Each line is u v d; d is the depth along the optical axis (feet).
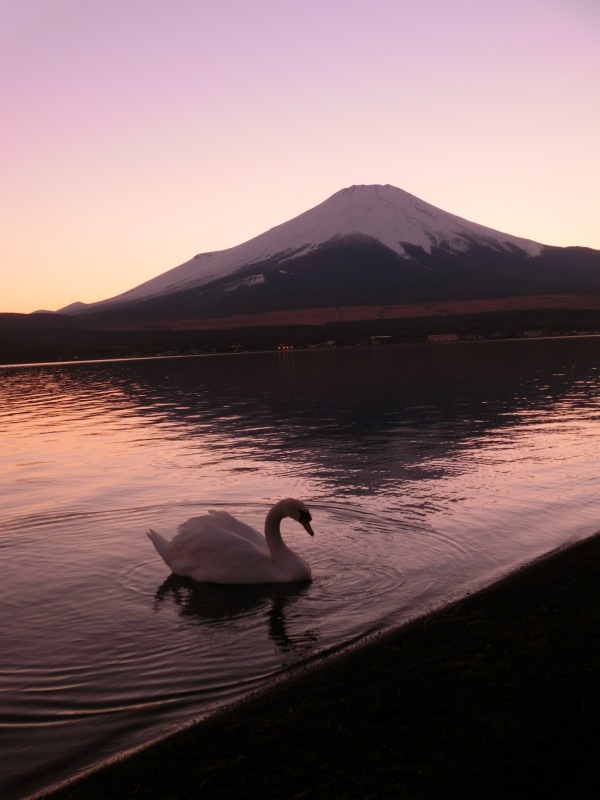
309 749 15.35
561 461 45.24
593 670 17.88
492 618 21.40
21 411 88.07
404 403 79.41
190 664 20.48
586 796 13.43
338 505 36.42
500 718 16.05
